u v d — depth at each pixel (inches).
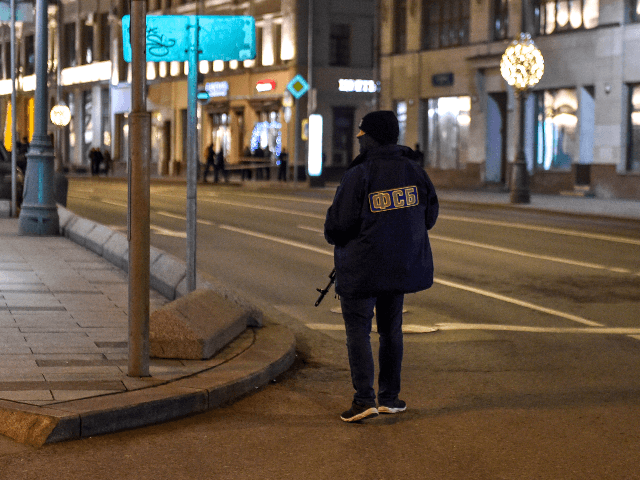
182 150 3090.6
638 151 1712.6
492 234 968.3
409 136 2277.3
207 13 2987.2
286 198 1601.9
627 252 821.9
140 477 246.1
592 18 1786.4
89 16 3454.7
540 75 1412.4
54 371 331.6
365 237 294.2
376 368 391.9
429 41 2219.5
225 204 1417.3
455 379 371.2
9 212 1050.1
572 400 336.5
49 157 852.0
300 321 500.1
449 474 251.8
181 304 378.9
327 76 2669.8
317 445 277.0
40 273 603.5
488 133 2048.5
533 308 548.1
